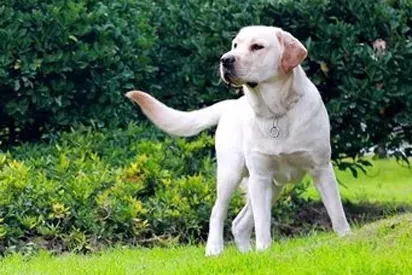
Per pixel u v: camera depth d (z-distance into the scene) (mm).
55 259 11188
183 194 13344
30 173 13164
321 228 13984
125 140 14305
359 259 8570
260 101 10602
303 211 14773
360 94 14398
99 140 14188
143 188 13383
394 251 8836
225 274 8883
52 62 14172
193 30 15203
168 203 13102
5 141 15281
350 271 8328
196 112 12125
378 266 8336
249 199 11883
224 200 11727
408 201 16938
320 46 14531
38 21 14125
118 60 14562
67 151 13836
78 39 14359
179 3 15695
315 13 14594
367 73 14422
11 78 14070
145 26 15164
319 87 14969
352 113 14633
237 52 10492
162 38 15477
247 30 10648
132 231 12766
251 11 14797
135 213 12789
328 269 8430
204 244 12844
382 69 14352
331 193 10875
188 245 12633
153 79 15320
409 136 15211
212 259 9641
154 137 14531
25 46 14086
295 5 14586
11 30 14039
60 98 14352
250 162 10922
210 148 14555
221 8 15000
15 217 12422
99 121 14609
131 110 15062
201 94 15109
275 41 10531
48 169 13461
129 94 12062
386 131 15062
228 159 11617
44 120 14898
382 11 14578
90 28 14359
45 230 12352
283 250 10023
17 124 14750
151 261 10594
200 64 15055
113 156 13906
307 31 14812
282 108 10586
